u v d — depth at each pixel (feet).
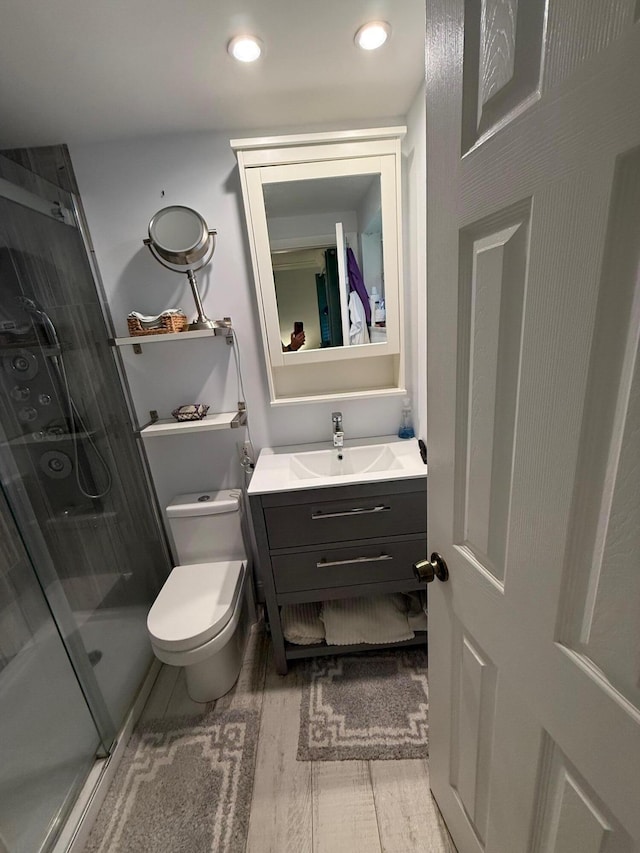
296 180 4.56
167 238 4.75
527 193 1.33
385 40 3.41
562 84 1.11
